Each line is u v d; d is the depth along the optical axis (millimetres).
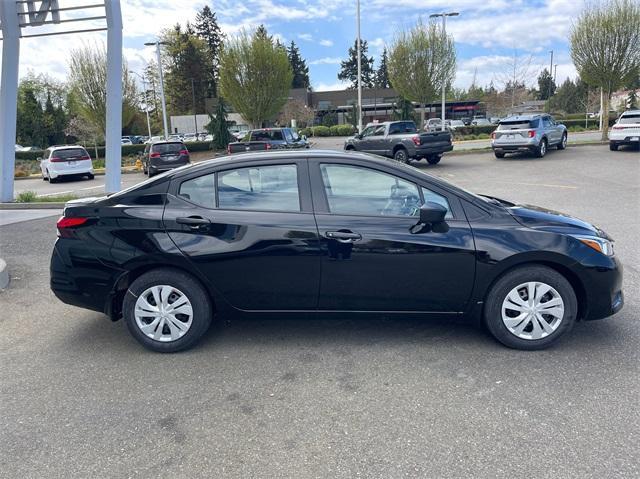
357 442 2930
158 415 3266
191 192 4184
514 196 12219
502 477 2598
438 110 58219
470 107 58375
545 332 3980
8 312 5227
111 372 3863
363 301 4062
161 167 22172
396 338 4324
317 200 4070
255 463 2775
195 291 4094
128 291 4129
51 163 22703
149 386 3637
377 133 20344
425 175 4117
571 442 2863
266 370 3828
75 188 19844
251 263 4023
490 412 3184
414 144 19125
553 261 3928
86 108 35125
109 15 13109
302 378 3689
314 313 4148
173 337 4129
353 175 4109
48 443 3004
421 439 2938
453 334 4375
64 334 4629
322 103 80375
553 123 22312
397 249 3938
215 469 2736
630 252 6840
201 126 61781
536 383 3516
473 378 3609
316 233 3979
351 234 3949
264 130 22703
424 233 3957
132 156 38031
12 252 7801
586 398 3307
